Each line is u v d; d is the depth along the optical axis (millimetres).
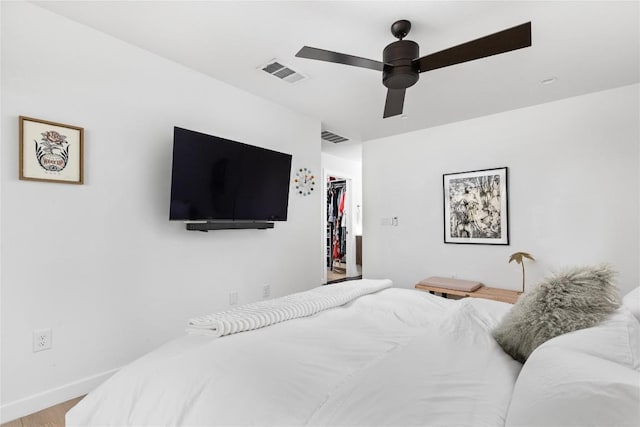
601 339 903
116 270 2268
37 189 1936
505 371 1036
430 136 4211
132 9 1975
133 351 2338
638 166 2906
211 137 2646
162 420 929
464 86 2977
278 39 2281
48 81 1989
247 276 3148
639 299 1373
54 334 1983
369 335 1322
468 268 3859
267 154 3139
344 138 4734
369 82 2936
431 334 1237
